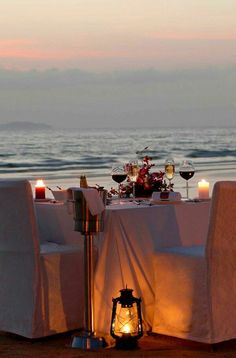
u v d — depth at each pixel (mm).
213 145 62938
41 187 8328
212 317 7031
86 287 7164
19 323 7375
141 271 7402
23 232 7297
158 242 7492
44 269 7312
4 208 7363
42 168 38656
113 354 6934
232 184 7023
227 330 7102
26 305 7336
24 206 7234
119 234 7305
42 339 7348
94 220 7035
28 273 7320
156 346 7172
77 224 7074
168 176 8602
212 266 7039
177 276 7203
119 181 8555
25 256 7332
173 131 91375
